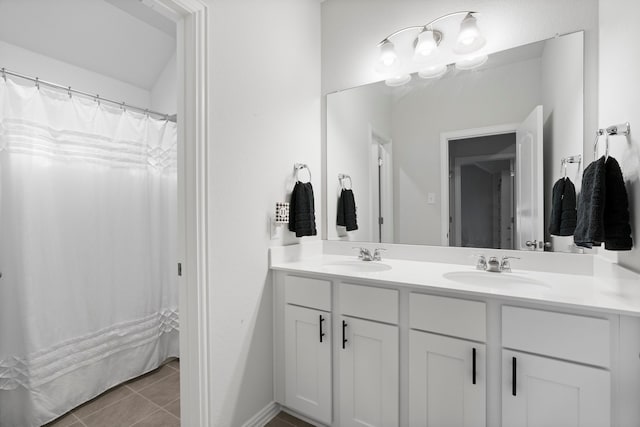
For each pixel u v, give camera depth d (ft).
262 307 5.38
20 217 5.05
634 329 2.98
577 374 3.17
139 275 6.72
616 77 3.79
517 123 5.11
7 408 4.93
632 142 3.34
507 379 3.55
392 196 6.28
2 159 4.97
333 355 4.93
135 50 8.04
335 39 6.97
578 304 3.14
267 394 5.46
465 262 5.53
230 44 4.77
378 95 6.43
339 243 6.89
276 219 5.70
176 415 5.51
